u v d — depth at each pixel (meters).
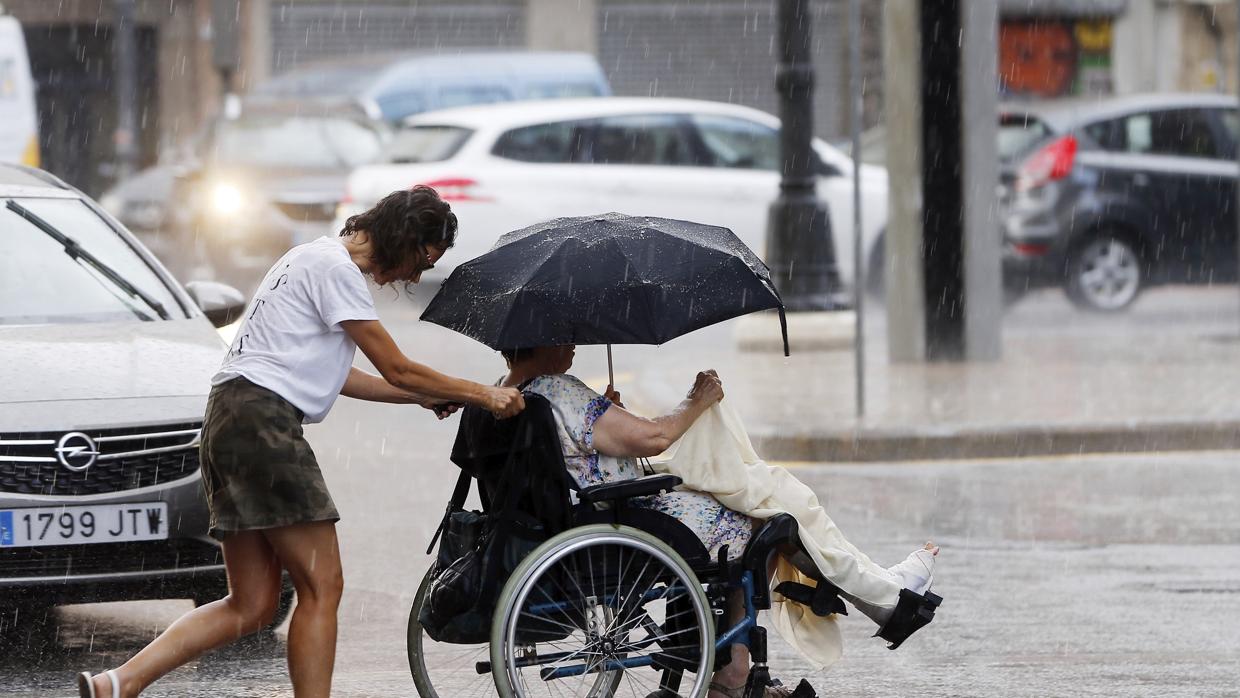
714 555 18.98
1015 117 61.59
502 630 17.81
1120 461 37.75
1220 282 61.81
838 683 21.98
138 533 22.19
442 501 33.31
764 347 53.88
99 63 123.75
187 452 22.59
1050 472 36.50
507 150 60.50
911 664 22.81
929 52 49.91
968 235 50.16
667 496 19.02
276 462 17.86
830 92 116.44
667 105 62.34
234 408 17.95
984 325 50.31
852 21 39.22
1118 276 60.81
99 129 124.25
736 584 18.94
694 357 52.97
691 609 18.91
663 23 120.25
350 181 62.56
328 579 18.33
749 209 61.88
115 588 22.22
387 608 25.58
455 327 18.25
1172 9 109.31
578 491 18.25
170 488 22.31
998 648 23.48
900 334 50.75
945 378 46.62
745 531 19.06
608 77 120.69
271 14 121.06
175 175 74.62
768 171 62.72
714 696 19.59
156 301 26.62
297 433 18.06
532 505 18.58
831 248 54.50
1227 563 28.39
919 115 50.12
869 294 63.25
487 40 121.50
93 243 27.44
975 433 38.00
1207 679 21.86
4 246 26.77
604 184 60.59
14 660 22.83
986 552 29.23
